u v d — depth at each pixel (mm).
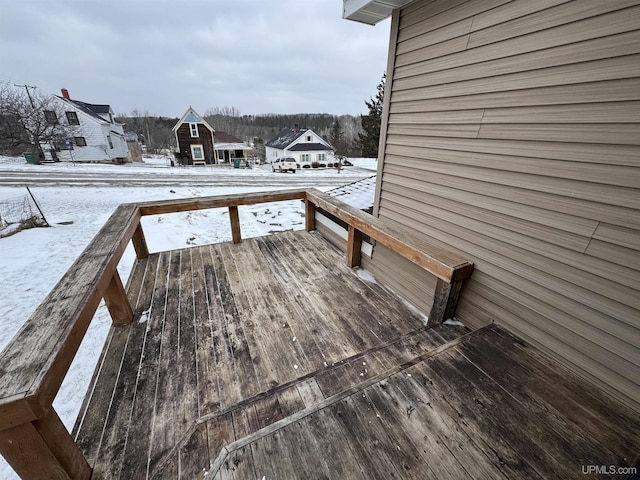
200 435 1291
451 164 1887
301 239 3773
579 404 1256
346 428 1156
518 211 1542
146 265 2986
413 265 2381
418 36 1975
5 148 17922
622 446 1085
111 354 1845
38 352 1021
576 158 1267
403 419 1191
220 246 3496
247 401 1449
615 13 1069
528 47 1360
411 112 2143
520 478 990
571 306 1389
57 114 17516
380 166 2568
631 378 1226
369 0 2012
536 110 1375
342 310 2344
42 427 956
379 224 2490
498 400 1273
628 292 1190
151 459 1262
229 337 2014
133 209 2791
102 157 19516
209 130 23484
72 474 1093
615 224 1188
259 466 1023
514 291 1638
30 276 4648
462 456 1058
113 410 1479
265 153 31891
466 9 1618
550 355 1513
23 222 6414
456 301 2006
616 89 1107
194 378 1683
